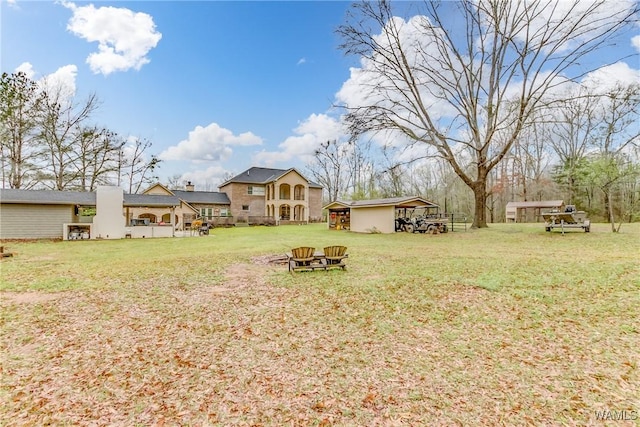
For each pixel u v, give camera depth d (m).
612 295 5.84
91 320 5.28
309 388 3.24
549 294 6.05
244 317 5.37
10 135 24.64
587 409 2.80
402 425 2.65
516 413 2.77
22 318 5.37
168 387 3.29
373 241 17.19
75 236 20.25
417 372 3.52
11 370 3.64
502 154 18.91
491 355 3.87
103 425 2.70
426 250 12.94
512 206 32.56
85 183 30.14
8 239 19.05
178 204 23.98
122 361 3.86
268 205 38.91
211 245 16.52
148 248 15.35
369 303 5.99
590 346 3.99
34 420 2.76
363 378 3.41
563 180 32.47
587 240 13.51
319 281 7.82
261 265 10.30
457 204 40.50
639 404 2.84
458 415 2.76
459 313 5.33
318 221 43.31
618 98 14.54
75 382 3.39
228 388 3.26
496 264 9.12
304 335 4.60
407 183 43.41
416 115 19.41
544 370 3.48
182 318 5.34
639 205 22.45
